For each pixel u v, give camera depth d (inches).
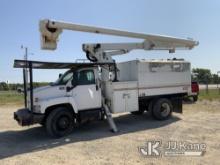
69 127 336.8
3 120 476.7
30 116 312.0
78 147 282.4
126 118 457.4
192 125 378.0
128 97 387.9
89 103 356.5
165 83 426.3
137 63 399.2
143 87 403.5
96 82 364.2
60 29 336.5
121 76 428.8
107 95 381.1
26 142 311.7
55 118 324.5
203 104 614.9
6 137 340.5
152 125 388.8
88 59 395.2
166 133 333.1
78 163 231.0
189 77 456.1
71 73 349.7
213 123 389.4
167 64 430.0
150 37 418.0
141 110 461.4
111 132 350.6
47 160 242.5
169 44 446.6
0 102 855.1
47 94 330.6
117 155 249.8
